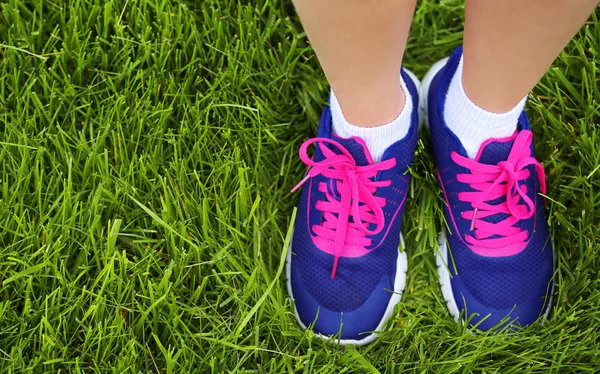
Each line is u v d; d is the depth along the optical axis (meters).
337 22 0.85
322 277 1.22
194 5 1.46
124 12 1.44
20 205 1.24
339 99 1.05
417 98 1.32
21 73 1.39
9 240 1.25
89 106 1.36
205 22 1.43
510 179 1.16
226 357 1.21
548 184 1.35
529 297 1.22
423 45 1.50
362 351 1.23
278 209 1.38
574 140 1.36
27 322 1.20
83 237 1.25
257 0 1.46
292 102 1.44
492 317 1.22
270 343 1.25
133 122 1.34
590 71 1.39
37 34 1.39
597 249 1.24
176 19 1.42
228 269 1.27
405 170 1.24
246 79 1.39
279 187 1.41
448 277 1.27
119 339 1.19
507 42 0.93
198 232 1.28
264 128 1.37
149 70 1.39
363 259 1.21
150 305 1.21
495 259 1.21
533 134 1.41
